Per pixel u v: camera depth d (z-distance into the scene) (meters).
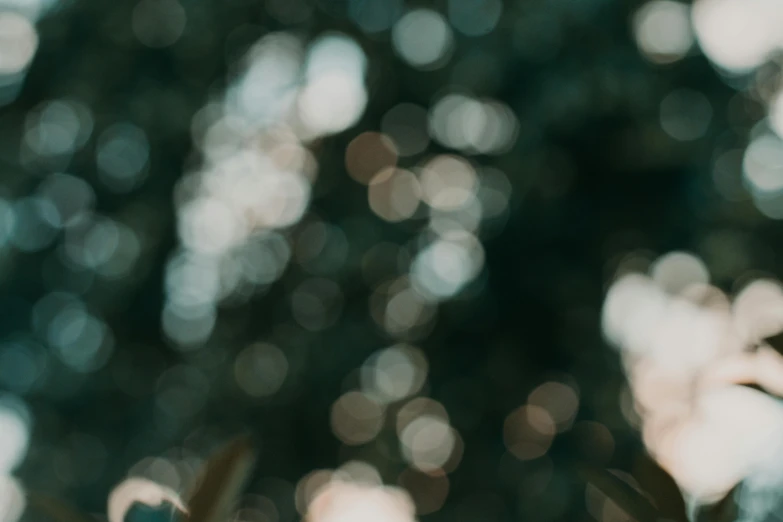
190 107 4.18
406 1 4.38
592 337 4.06
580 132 3.75
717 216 3.84
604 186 3.86
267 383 4.16
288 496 4.12
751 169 3.93
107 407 4.29
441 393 4.19
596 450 3.98
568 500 3.73
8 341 4.39
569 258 4.02
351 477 4.17
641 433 3.89
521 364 4.09
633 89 3.66
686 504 0.52
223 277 4.41
